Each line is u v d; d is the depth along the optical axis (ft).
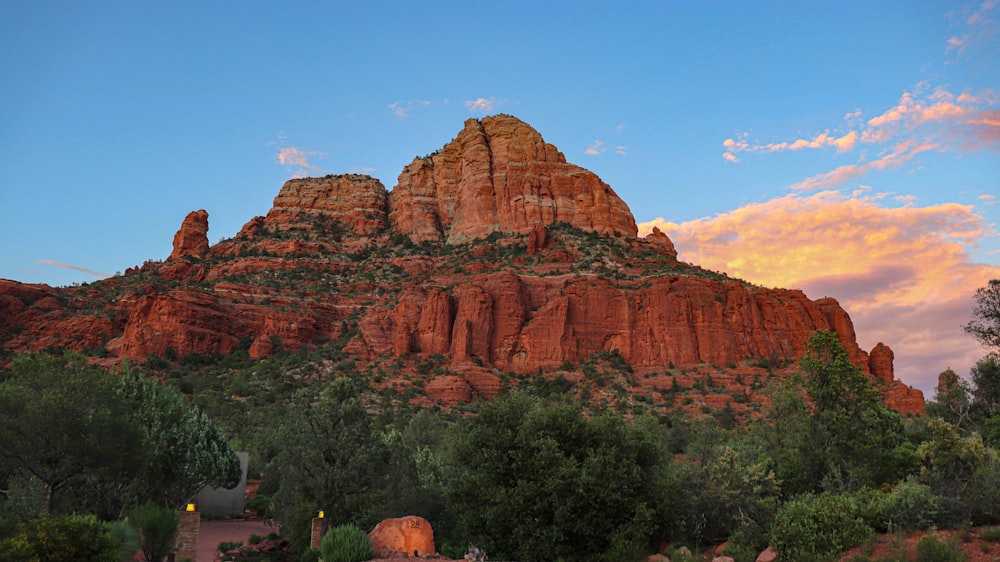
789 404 137.28
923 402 336.90
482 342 385.70
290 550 111.86
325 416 121.80
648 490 106.11
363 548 84.12
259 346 386.93
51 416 100.68
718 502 105.81
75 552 64.13
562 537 99.45
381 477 120.26
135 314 385.91
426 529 92.84
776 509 103.45
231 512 183.52
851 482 119.14
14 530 71.36
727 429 271.08
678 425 250.57
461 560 89.71
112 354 376.48
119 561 66.85
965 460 97.14
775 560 89.15
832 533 87.71
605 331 392.06
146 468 120.67
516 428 116.37
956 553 75.72
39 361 117.19
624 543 96.07
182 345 376.89
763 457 129.59
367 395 324.39
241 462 189.37
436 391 336.70
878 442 128.88
